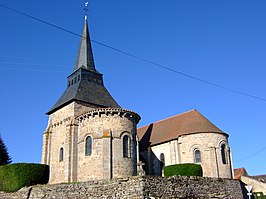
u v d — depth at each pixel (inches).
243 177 1983.3
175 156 1483.8
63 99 1545.3
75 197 945.5
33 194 1070.4
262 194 1691.7
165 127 1692.9
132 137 1321.4
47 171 1311.5
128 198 851.4
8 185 1197.7
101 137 1262.3
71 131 1362.0
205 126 1477.6
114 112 1300.4
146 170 1588.3
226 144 1469.0
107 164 1214.9
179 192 922.1
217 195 1039.0
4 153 1882.4
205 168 1398.9
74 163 1316.4
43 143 1510.8
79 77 1588.3
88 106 1471.5
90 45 1763.0
